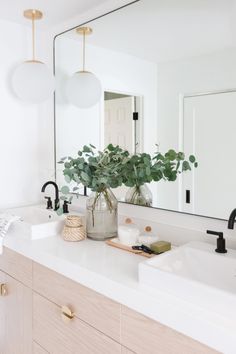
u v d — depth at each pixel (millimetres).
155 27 1548
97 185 1566
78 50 1959
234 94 1296
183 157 1471
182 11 1448
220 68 1333
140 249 1371
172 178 1515
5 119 2062
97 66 1846
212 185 1377
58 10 1847
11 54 2055
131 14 1644
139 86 1633
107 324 1140
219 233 1229
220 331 815
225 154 1332
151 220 1610
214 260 1185
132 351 1062
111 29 1748
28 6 1799
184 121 1461
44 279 1429
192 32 1417
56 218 1863
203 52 1384
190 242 1372
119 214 1754
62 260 1305
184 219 1482
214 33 1347
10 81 2066
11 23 2039
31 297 1522
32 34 2141
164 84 1523
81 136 1973
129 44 1667
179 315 903
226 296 850
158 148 1562
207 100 1378
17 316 1640
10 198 2125
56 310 1370
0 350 1862
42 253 1408
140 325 1028
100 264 1254
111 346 1132
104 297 1144
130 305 1041
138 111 1646
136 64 1639
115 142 1762
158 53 1544
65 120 2076
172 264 1172
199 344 878
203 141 1398
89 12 1854
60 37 2076
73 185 2039
